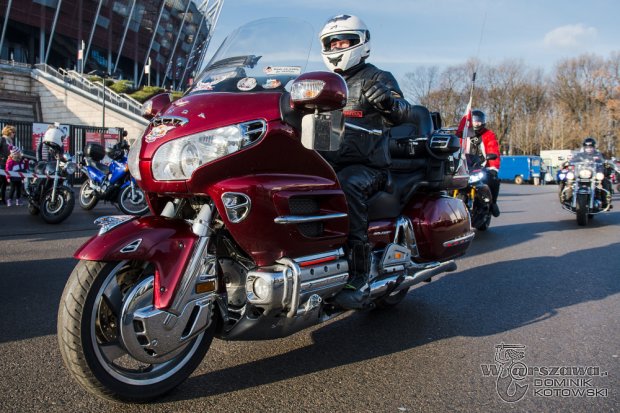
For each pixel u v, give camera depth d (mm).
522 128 66188
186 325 2727
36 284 5133
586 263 6621
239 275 2955
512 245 7938
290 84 3098
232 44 3479
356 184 3438
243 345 3752
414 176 4234
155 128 2842
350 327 4180
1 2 48219
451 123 39000
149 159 2779
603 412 2852
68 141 19594
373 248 3793
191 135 2707
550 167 45531
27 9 50031
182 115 2805
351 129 3551
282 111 2885
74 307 2559
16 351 3477
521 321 4355
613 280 5742
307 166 3047
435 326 4219
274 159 2879
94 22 54906
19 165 11445
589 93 70312
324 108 2797
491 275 5977
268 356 3553
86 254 2545
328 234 3139
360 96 3762
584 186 10289
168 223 2809
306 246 2994
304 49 3336
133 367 3145
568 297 5074
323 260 3066
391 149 4230
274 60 3279
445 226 4254
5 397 2824
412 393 3025
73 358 2553
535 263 6617
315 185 3049
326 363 3447
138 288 2629
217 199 2713
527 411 2846
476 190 8977
